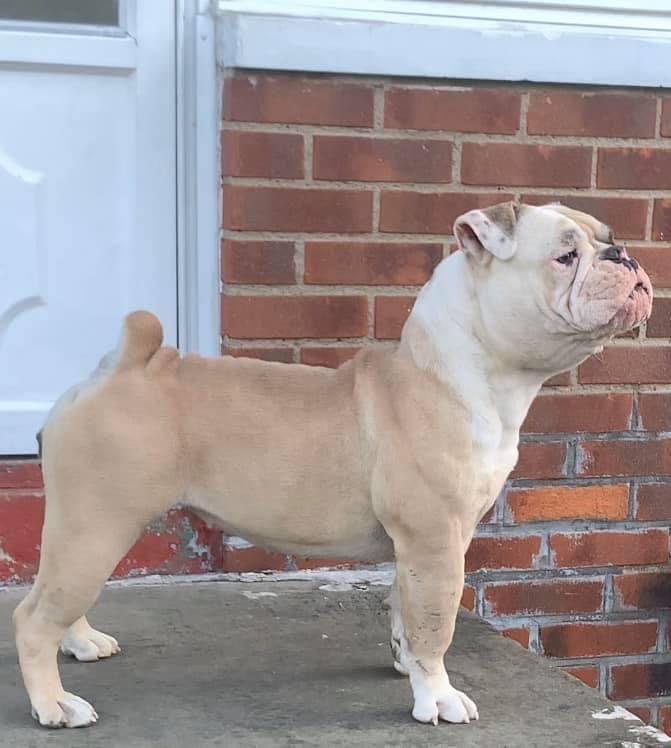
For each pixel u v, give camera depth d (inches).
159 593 86.6
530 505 94.5
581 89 91.6
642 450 96.3
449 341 62.6
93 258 90.7
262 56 85.0
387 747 60.3
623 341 94.7
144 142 89.9
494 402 62.7
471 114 89.7
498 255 59.5
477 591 94.4
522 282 59.3
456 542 62.2
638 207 94.0
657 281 95.0
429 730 62.6
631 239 94.2
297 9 86.4
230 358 66.7
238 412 63.4
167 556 90.2
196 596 86.0
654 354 95.7
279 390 64.5
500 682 70.9
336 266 88.9
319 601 85.6
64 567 61.1
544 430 94.0
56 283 90.4
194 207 88.7
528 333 60.1
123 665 72.0
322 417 63.6
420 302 65.3
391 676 70.9
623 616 97.7
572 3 91.8
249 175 86.7
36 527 88.0
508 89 90.2
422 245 90.4
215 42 86.7
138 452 61.2
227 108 85.9
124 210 90.6
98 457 61.0
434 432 61.6
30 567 88.0
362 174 88.4
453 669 73.1
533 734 62.4
